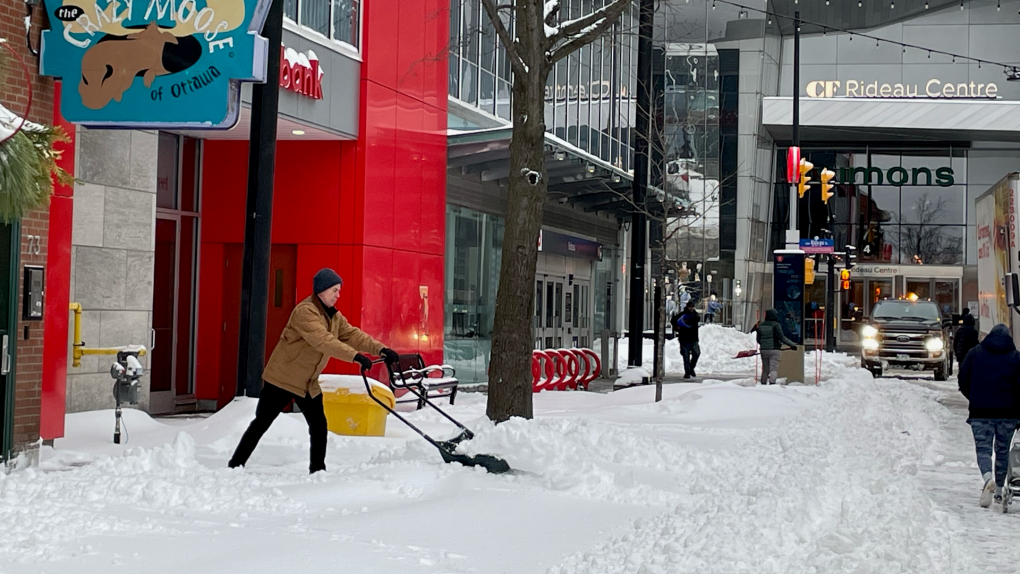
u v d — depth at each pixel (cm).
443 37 2372
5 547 632
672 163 4606
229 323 1973
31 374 1095
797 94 4303
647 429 1612
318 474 978
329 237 2002
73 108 1170
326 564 628
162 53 1170
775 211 6450
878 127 5959
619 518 847
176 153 1930
